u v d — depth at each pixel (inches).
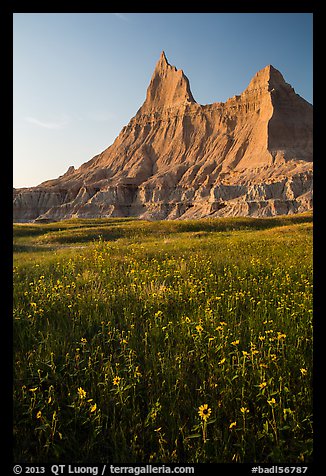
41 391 186.4
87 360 211.8
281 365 197.9
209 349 212.4
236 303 299.3
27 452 148.1
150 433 155.6
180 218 6633.9
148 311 289.3
